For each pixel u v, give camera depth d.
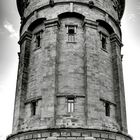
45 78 31.17
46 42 33.25
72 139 27.45
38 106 30.77
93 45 33.00
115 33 36.91
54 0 35.50
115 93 33.97
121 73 35.91
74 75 31.53
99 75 32.56
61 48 33.00
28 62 35.22
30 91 32.81
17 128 31.02
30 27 36.62
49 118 28.73
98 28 35.31
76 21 34.66
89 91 30.22
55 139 27.44
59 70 31.78
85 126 28.09
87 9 35.03
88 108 29.31
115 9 40.19
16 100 33.78
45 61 32.25
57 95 30.17
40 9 36.12
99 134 28.30
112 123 31.14
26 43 35.91
